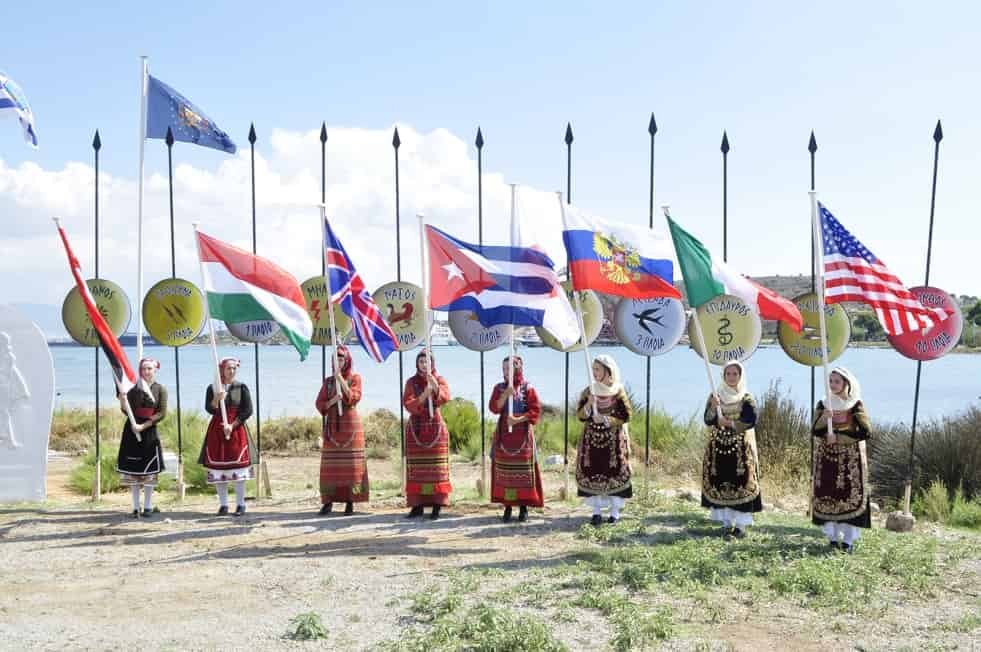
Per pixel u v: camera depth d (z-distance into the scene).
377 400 35.12
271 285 10.69
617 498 9.86
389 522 10.12
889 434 13.51
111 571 7.84
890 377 50.25
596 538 9.14
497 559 8.26
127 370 10.26
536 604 6.71
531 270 10.28
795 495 12.58
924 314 9.51
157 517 10.38
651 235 10.10
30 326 10.69
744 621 6.43
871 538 9.14
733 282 10.08
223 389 10.40
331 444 10.53
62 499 12.05
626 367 63.22
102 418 21.33
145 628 6.20
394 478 14.36
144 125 10.93
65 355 97.00
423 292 11.14
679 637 6.01
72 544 8.93
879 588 7.38
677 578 7.38
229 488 12.84
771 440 14.11
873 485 12.47
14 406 10.63
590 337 11.25
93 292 11.17
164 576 7.66
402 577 7.56
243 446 10.47
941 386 41.72
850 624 6.40
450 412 18.81
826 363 8.87
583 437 9.91
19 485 10.63
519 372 10.14
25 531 9.56
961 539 9.49
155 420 10.36
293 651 5.70
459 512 10.77
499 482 10.06
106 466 12.91
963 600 7.07
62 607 6.74
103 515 10.52
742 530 9.29
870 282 9.48
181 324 11.31
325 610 6.61
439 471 10.33
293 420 20.52
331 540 9.14
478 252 10.34
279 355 84.12
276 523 10.03
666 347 11.05
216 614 6.54
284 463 16.83
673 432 16.67
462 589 7.07
